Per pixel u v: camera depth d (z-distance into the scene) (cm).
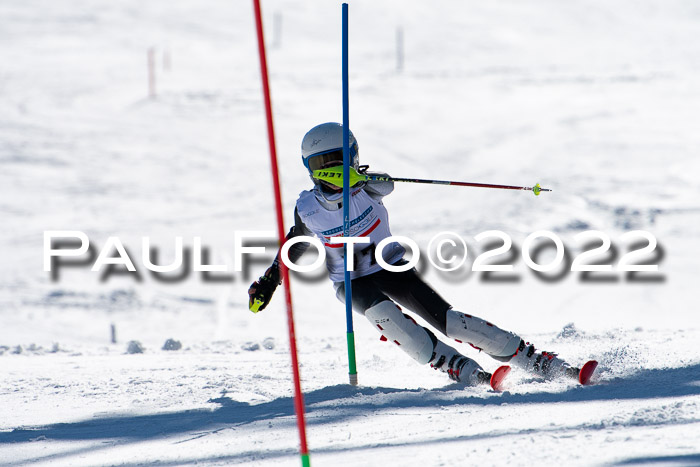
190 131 13400
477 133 12988
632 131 12100
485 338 1375
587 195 8806
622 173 9800
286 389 1457
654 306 5219
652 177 9531
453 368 1379
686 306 5191
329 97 16062
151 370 1834
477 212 8300
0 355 2439
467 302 5212
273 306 5875
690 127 12131
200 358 2117
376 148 12294
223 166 11331
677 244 6900
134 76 18925
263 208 9281
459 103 15238
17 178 10369
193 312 5803
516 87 16412
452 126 13562
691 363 1412
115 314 5753
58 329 5291
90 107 15225
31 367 2000
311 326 5291
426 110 14738
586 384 1265
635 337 1975
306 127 13738
